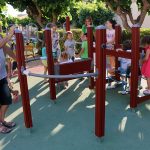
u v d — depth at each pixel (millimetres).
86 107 3166
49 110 3109
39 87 4000
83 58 3752
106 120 2777
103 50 2127
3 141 2426
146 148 2240
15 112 3059
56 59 4188
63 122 2773
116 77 3861
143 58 3203
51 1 6457
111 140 2375
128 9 5770
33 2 6949
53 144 2350
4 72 2432
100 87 2203
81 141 2379
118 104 3195
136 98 2926
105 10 11039
